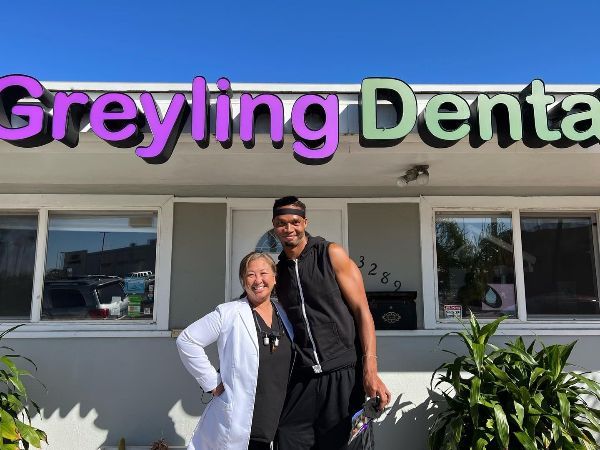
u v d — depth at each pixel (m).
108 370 4.10
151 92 3.12
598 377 4.22
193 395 4.08
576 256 4.57
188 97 3.13
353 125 3.07
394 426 4.06
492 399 3.32
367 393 2.38
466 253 4.52
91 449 3.99
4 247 4.37
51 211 4.43
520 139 2.88
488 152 3.33
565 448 3.19
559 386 3.44
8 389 3.72
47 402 4.04
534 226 4.60
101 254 4.42
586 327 4.31
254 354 2.47
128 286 4.38
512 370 3.57
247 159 3.56
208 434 2.48
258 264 2.58
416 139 3.14
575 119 2.85
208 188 4.43
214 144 3.18
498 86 3.35
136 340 4.16
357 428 2.35
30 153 3.35
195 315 4.26
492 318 4.41
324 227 4.48
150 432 4.03
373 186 4.45
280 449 2.49
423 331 4.21
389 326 4.17
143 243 4.45
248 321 2.51
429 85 3.33
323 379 2.47
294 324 2.57
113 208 4.41
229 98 2.89
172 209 4.38
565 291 4.51
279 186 4.43
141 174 4.01
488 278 4.48
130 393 4.08
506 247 4.54
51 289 4.33
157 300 4.25
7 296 4.30
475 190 4.47
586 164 3.74
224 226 4.39
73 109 2.85
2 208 4.33
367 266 4.37
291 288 2.58
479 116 2.84
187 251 4.34
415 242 4.41
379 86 2.86
